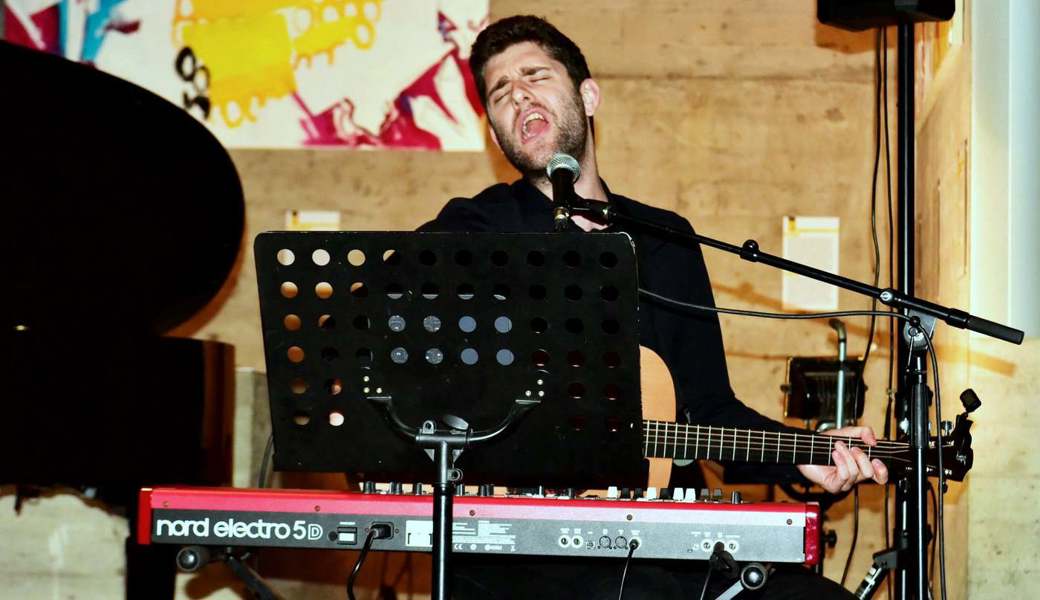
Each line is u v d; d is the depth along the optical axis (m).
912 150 2.95
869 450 2.25
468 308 1.66
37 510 3.30
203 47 4.36
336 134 4.35
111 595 3.27
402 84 4.33
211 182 3.21
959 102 3.38
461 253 1.63
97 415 2.78
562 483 1.83
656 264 2.68
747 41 4.33
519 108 2.74
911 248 2.93
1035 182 2.96
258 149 4.37
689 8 4.34
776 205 4.29
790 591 2.09
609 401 1.69
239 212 3.32
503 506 1.85
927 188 3.90
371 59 4.34
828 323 4.21
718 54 4.33
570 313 1.64
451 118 4.33
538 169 2.72
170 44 4.36
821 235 4.27
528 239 1.60
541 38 2.80
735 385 4.23
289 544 1.86
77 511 3.30
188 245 3.27
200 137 3.13
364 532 1.85
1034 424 3.18
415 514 1.85
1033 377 3.19
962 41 3.37
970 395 2.18
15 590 3.28
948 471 2.22
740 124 4.32
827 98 4.31
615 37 4.35
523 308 1.65
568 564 2.12
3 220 3.04
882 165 4.27
